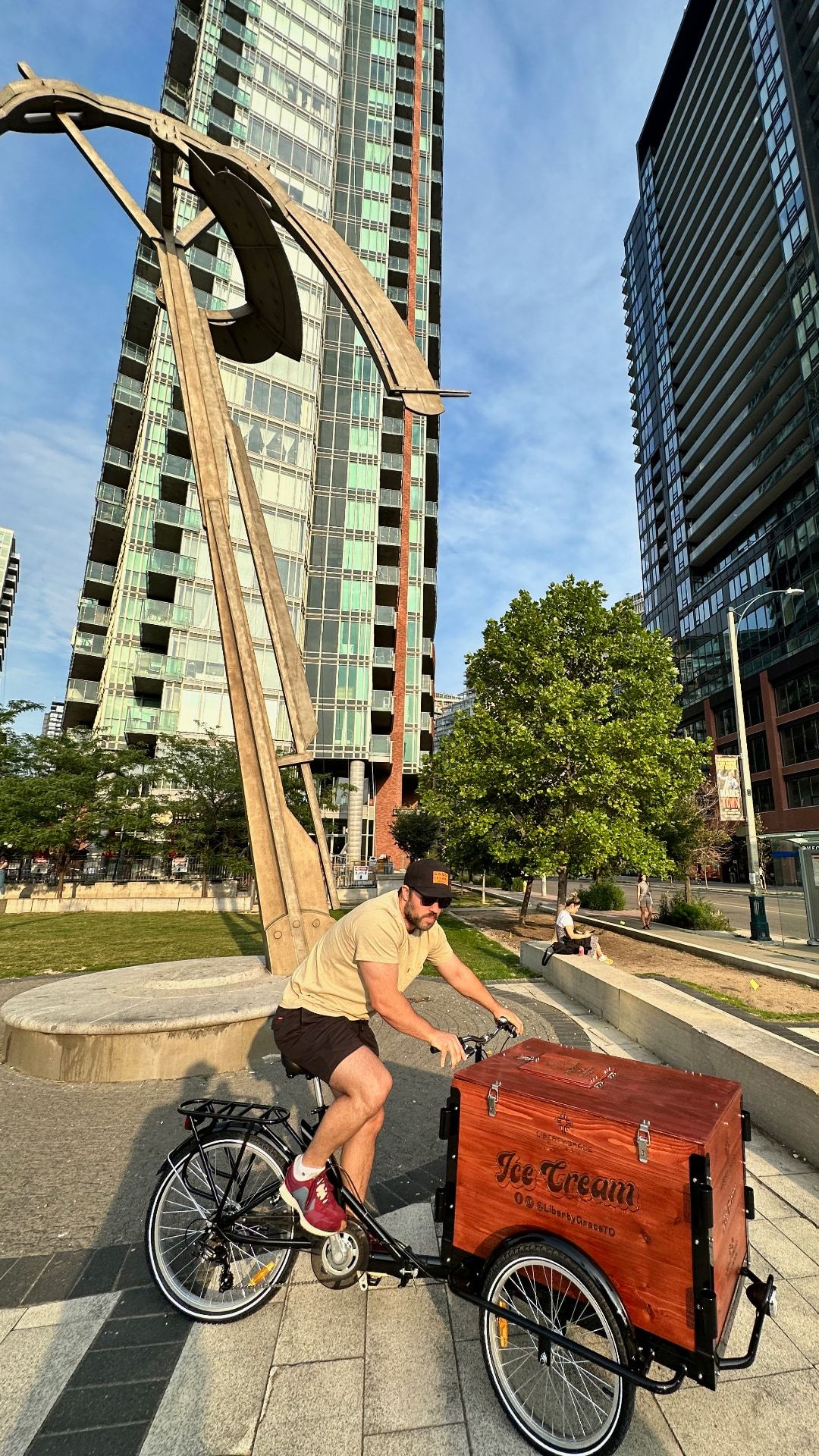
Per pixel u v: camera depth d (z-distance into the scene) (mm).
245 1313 2584
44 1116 4520
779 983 10008
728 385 59156
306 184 41438
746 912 25375
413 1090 5180
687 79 67500
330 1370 2320
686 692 63562
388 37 50000
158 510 35219
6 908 21594
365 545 41500
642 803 15594
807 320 47719
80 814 21984
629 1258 2039
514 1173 2289
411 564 47656
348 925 2611
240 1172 2754
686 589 67062
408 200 51688
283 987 6367
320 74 43375
